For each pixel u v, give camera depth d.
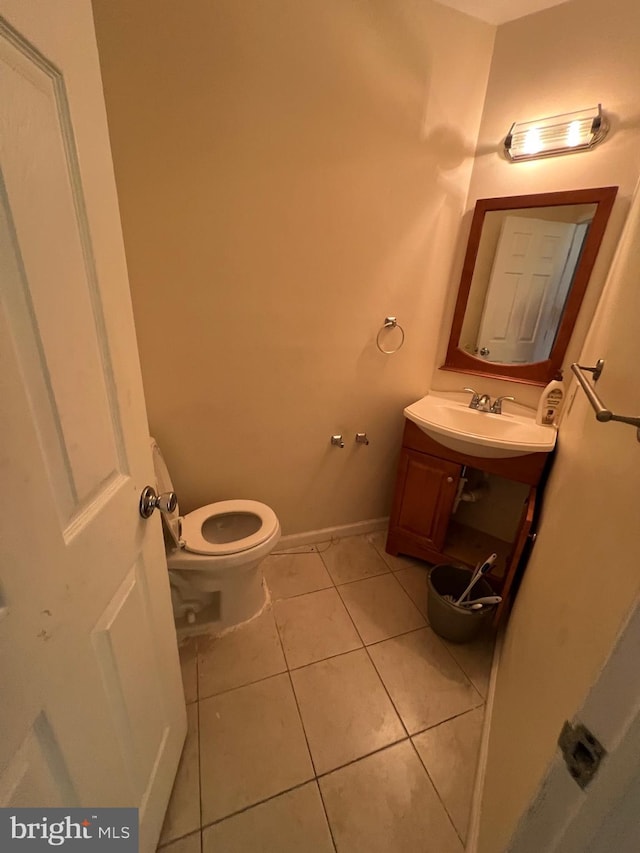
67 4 0.46
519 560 1.42
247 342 1.49
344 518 2.07
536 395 1.64
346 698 1.28
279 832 0.96
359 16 1.20
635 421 0.58
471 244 1.62
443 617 1.46
